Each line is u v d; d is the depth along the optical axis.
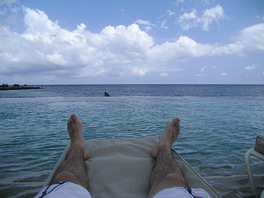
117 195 1.25
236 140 3.38
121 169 1.59
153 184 1.12
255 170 2.13
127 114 6.53
